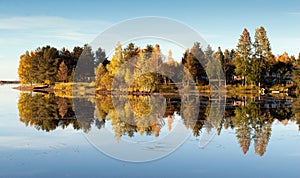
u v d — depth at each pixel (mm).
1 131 15477
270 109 24922
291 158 10914
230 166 10055
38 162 10297
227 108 25750
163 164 10219
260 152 11695
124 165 10102
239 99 34469
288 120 19234
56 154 11289
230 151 11852
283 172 9492
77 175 9164
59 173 9305
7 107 26172
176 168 9844
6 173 9281
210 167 9953
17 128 16312
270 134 14977
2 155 11133
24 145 12578
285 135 14711
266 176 9141
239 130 15977
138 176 9125
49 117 20422
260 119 19703
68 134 14836
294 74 48562
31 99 34375
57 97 37344
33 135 14523
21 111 23562
